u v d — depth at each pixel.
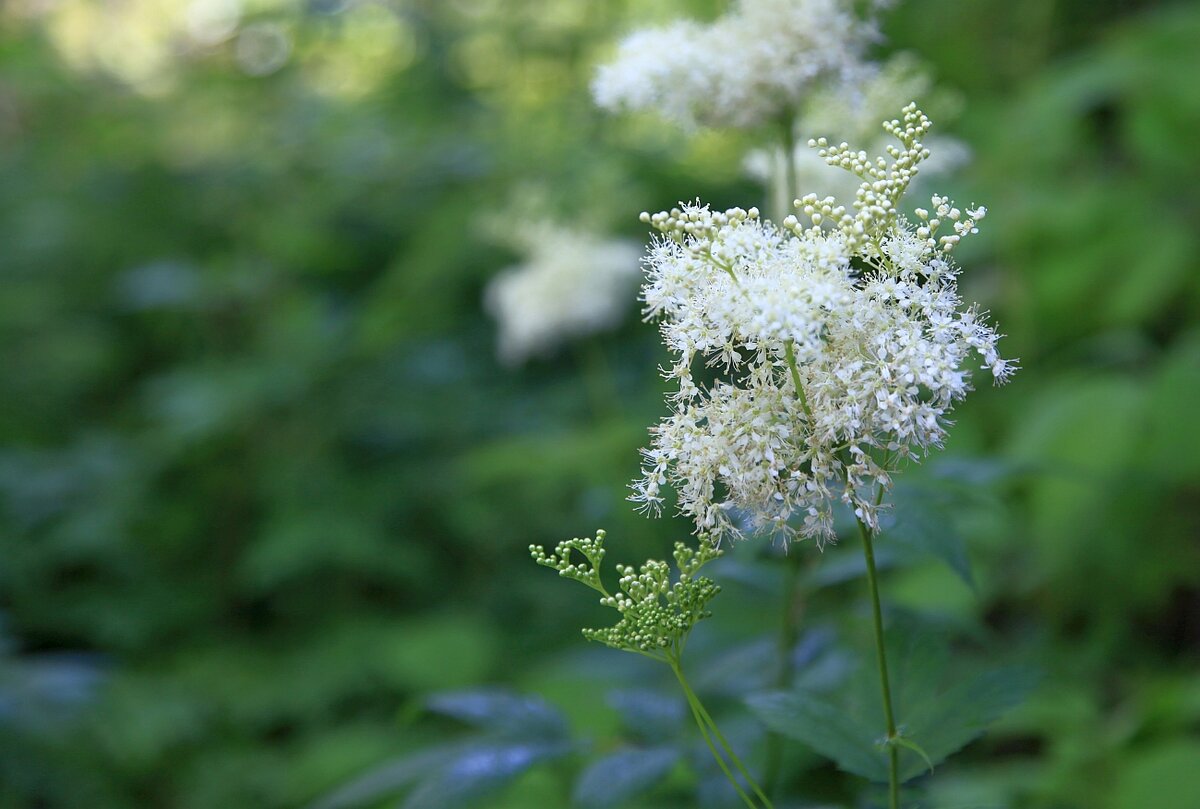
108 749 1.00
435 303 1.36
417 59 1.59
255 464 1.28
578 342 1.20
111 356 1.46
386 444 1.30
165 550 1.25
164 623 1.21
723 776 0.55
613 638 0.46
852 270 0.44
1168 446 0.81
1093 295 0.94
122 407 1.48
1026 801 0.71
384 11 1.65
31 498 1.21
